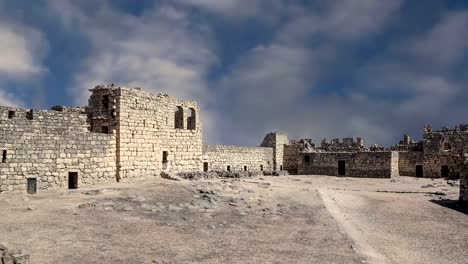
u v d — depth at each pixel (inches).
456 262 913.5
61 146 1588.3
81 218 1107.9
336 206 1552.7
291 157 3358.8
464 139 2824.8
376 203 1686.8
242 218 1267.2
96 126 1884.8
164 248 900.6
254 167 3048.7
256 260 844.0
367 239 1074.7
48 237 920.3
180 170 2198.6
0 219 1046.4
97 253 834.2
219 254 877.2
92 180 1701.5
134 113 1904.5
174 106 2185.0
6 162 1408.7
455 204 1662.2
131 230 1032.8
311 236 1063.6
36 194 1427.2
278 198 1683.1
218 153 2677.2
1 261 646.5
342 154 3048.7
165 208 1305.4
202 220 1203.2
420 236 1144.2
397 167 3002.0
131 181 1857.8
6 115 1465.3
